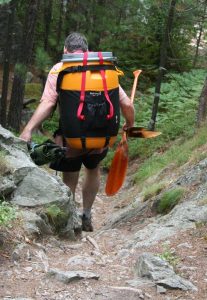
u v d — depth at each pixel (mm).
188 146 11398
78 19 17422
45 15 21219
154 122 15727
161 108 18922
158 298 3852
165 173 10609
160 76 15531
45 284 3963
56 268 4340
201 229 5336
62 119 4742
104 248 5641
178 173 9484
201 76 20219
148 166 12828
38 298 3727
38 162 4961
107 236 6504
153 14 19641
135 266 4441
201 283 4125
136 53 22922
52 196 5508
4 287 3854
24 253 4484
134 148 15789
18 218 4992
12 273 4094
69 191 5812
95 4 17812
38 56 14305
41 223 5109
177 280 4066
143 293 3893
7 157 5699
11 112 15828
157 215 7344
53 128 17781
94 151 5422
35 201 5422
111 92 4684
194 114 16328
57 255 4801
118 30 18422
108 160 15266
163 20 19812
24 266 4258
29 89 20578
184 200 7109
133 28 20844
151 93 20469
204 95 13078
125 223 7602
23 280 4004
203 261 4531
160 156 13430
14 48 22516
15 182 5465
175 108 17844
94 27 17922
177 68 23188
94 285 4012
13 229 4773
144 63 22812
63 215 5500
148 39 22531
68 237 5578
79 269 4410
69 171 5672
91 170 5898
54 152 4863
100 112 4641
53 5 22562
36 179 5539
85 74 4621
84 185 6082
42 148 4875
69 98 4645
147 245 5184
